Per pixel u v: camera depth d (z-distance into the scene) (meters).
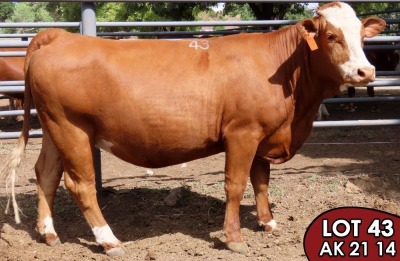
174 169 7.59
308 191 6.30
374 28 4.73
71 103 4.35
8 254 4.53
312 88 4.66
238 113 4.45
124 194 6.26
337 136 9.80
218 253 4.57
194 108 4.45
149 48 4.57
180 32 9.41
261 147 4.75
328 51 4.38
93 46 4.45
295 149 4.86
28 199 6.09
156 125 4.45
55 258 4.48
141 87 4.40
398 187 6.42
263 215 5.12
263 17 14.94
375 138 9.52
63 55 4.36
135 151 4.60
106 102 4.39
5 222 5.36
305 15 21.05
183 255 4.54
